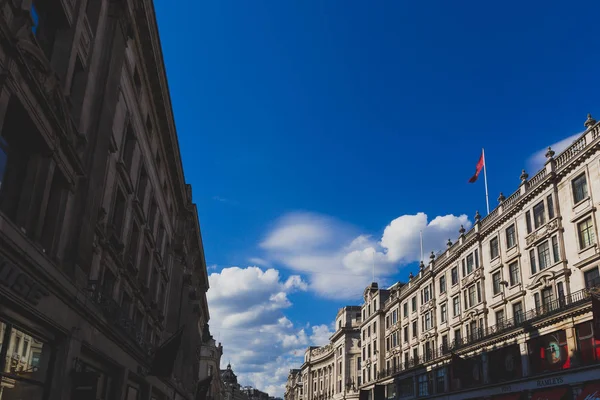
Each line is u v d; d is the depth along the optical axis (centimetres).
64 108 1370
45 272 1227
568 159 3394
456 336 4816
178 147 3284
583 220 3231
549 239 3519
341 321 9669
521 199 3856
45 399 1368
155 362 2311
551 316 3294
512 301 3906
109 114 1781
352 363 8906
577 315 3116
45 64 1242
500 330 3875
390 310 6800
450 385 4766
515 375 3734
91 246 1639
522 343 3669
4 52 1052
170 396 3453
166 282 3472
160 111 2766
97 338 1719
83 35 1593
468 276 4634
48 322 1302
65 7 1426
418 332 5728
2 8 1041
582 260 3159
